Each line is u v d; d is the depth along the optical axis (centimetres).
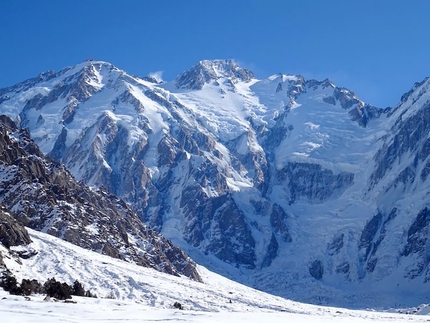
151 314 9788
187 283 18375
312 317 12056
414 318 16825
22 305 9469
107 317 9100
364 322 12269
